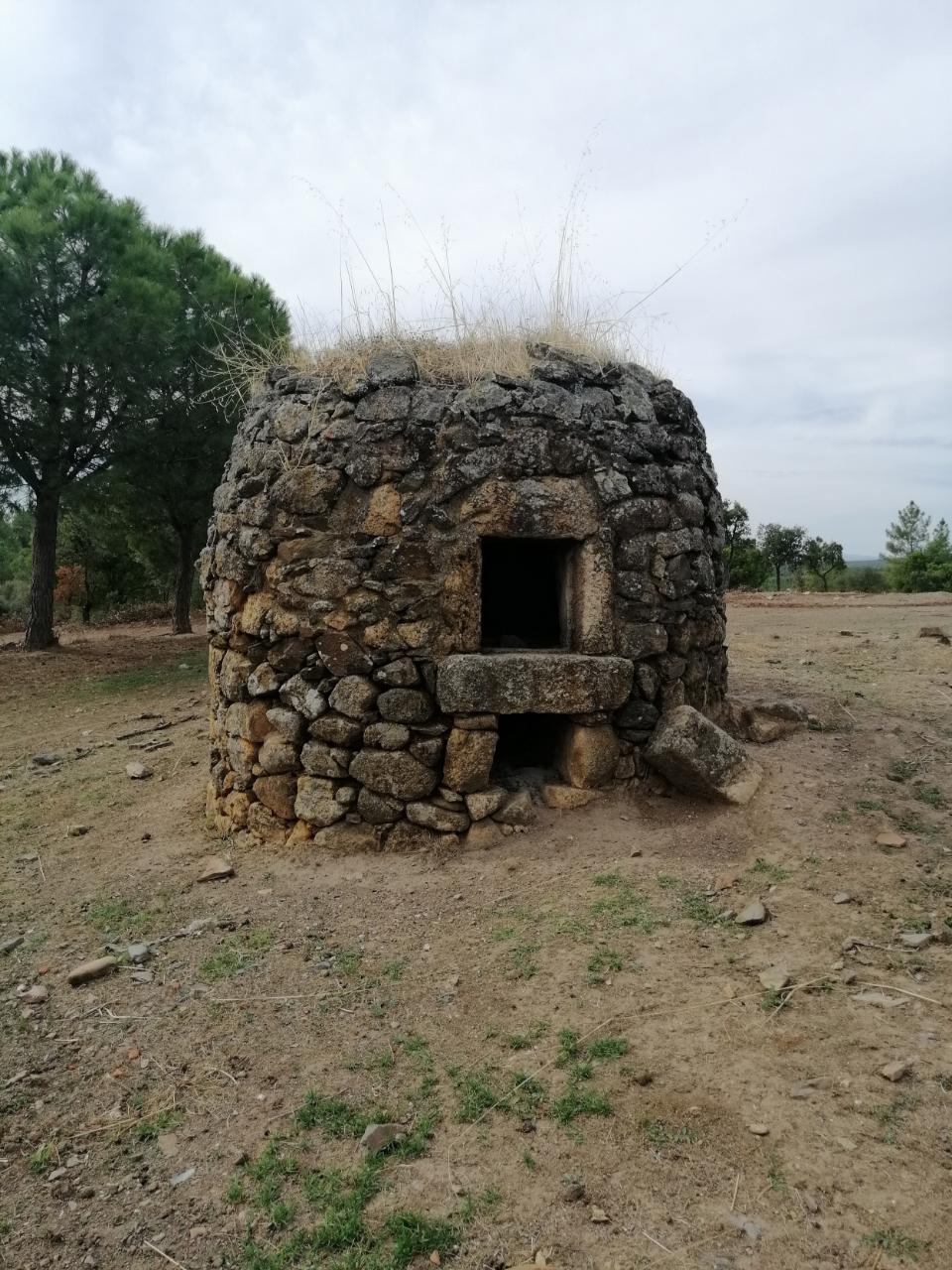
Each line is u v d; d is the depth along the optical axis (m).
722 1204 2.17
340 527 4.52
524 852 4.32
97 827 5.61
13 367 10.87
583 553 4.58
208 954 3.71
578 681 4.46
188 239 13.27
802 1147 2.32
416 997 3.24
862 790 4.68
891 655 8.05
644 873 4.01
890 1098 2.46
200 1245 2.22
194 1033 3.15
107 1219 2.33
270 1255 2.15
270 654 4.67
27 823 5.86
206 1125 2.67
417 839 4.48
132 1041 3.14
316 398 4.64
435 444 4.47
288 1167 2.44
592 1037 2.87
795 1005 2.93
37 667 12.06
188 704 9.34
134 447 12.37
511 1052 2.86
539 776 4.86
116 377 11.29
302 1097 2.74
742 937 3.41
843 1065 2.62
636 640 4.66
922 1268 1.94
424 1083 2.74
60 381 11.21
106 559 23.91
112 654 13.33
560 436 4.53
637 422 4.78
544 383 4.59
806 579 36.81
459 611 4.45
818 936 3.36
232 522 4.87
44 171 12.35
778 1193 2.19
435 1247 2.13
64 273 11.02
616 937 3.49
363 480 4.47
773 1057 2.68
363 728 4.51
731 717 5.35
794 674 7.36
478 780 4.48
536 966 3.34
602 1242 2.10
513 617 5.84
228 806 4.98
